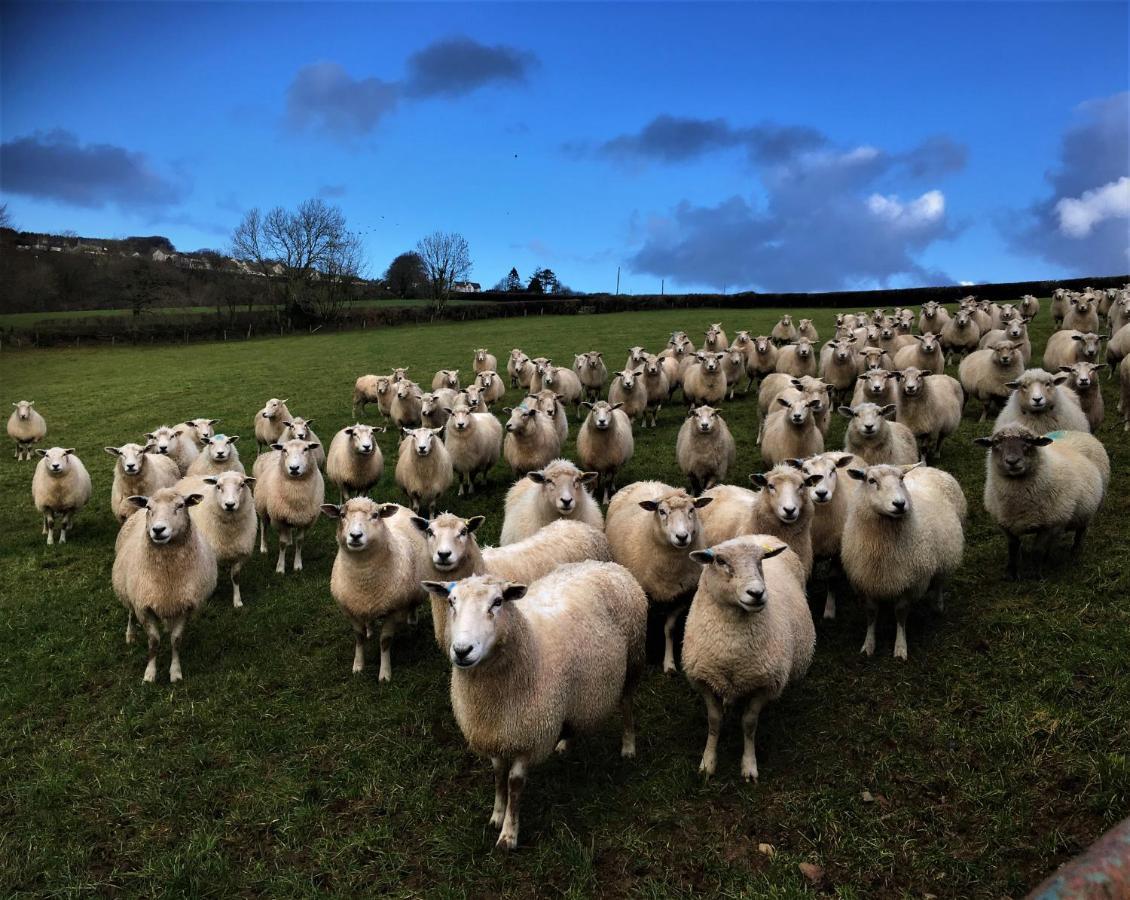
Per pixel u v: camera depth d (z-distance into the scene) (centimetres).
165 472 591
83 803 275
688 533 326
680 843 240
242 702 340
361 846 248
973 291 2214
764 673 255
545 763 282
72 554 565
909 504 307
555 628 250
